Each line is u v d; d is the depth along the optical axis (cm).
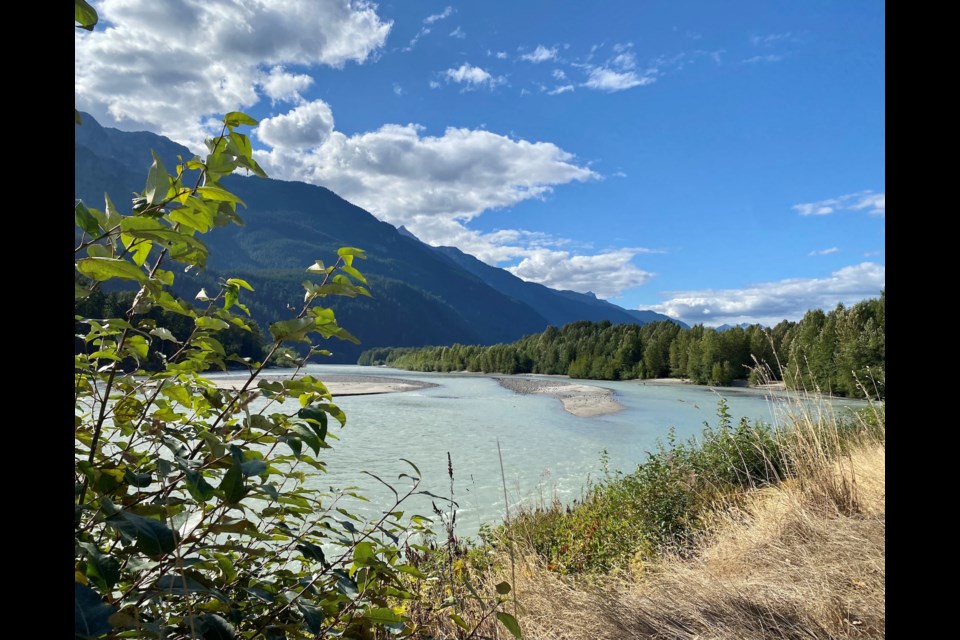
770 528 412
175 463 104
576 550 500
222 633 99
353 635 128
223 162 107
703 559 421
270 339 129
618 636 282
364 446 1997
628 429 2525
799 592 291
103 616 74
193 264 117
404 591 141
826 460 473
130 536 86
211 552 124
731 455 643
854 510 411
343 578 128
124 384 119
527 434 2370
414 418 3050
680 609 299
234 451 104
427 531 163
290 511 134
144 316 132
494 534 518
